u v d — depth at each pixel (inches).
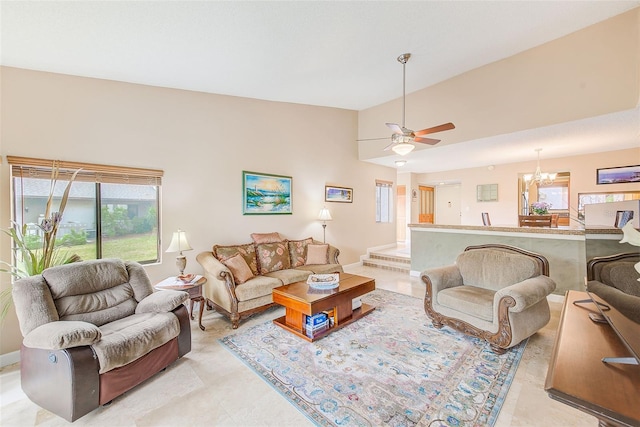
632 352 44.5
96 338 73.7
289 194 190.1
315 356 97.9
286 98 175.0
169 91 137.3
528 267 108.8
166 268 136.6
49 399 72.0
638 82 114.1
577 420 67.7
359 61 129.2
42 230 96.6
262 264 157.6
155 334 84.9
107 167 118.0
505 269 113.9
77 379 68.4
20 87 100.3
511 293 92.4
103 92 118.1
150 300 98.0
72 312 86.9
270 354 99.9
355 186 239.0
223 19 84.0
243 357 98.2
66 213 111.3
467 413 70.4
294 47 107.0
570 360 46.0
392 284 187.2
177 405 75.2
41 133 104.0
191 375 88.2
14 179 99.6
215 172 153.9
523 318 97.4
